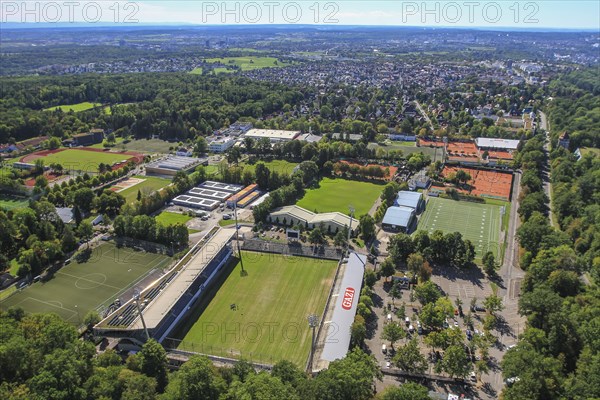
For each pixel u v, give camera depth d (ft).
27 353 406.21
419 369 466.70
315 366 472.03
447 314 542.16
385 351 510.58
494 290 635.25
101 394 381.60
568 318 489.67
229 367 451.12
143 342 515.50
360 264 655.35
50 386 363.97
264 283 647.97
